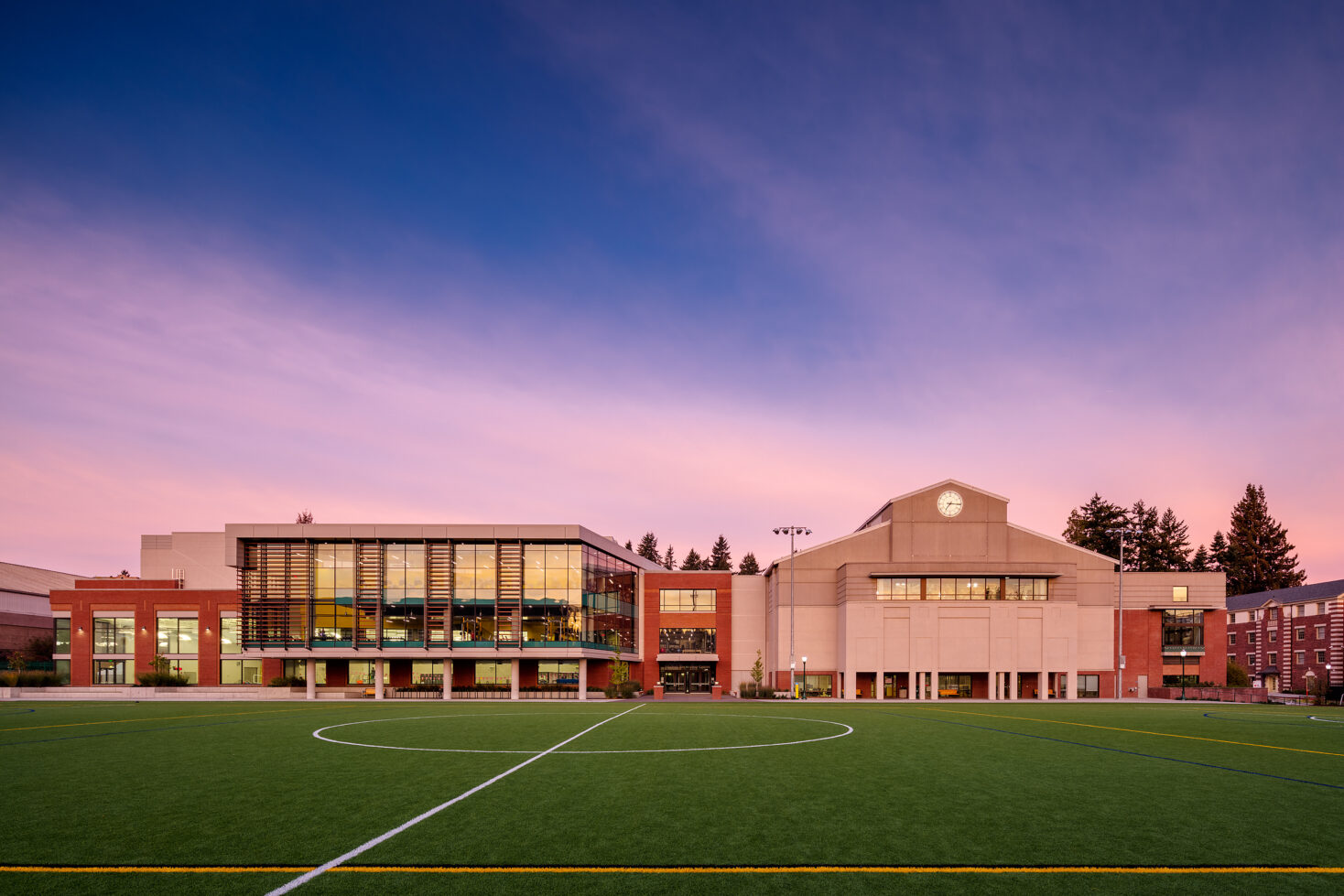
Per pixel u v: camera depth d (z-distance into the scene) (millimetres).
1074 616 63031
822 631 66688
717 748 23078
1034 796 15148
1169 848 11172
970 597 63625
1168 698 65375
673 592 72062
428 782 16641
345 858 10484
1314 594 87000
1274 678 91500
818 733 28141
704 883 9477
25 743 24562
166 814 13305
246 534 59188
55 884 9414
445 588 59375
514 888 9273
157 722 33094
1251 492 126312
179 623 68500
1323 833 12188
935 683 61812
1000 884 9508
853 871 9984
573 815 13188
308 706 47000
